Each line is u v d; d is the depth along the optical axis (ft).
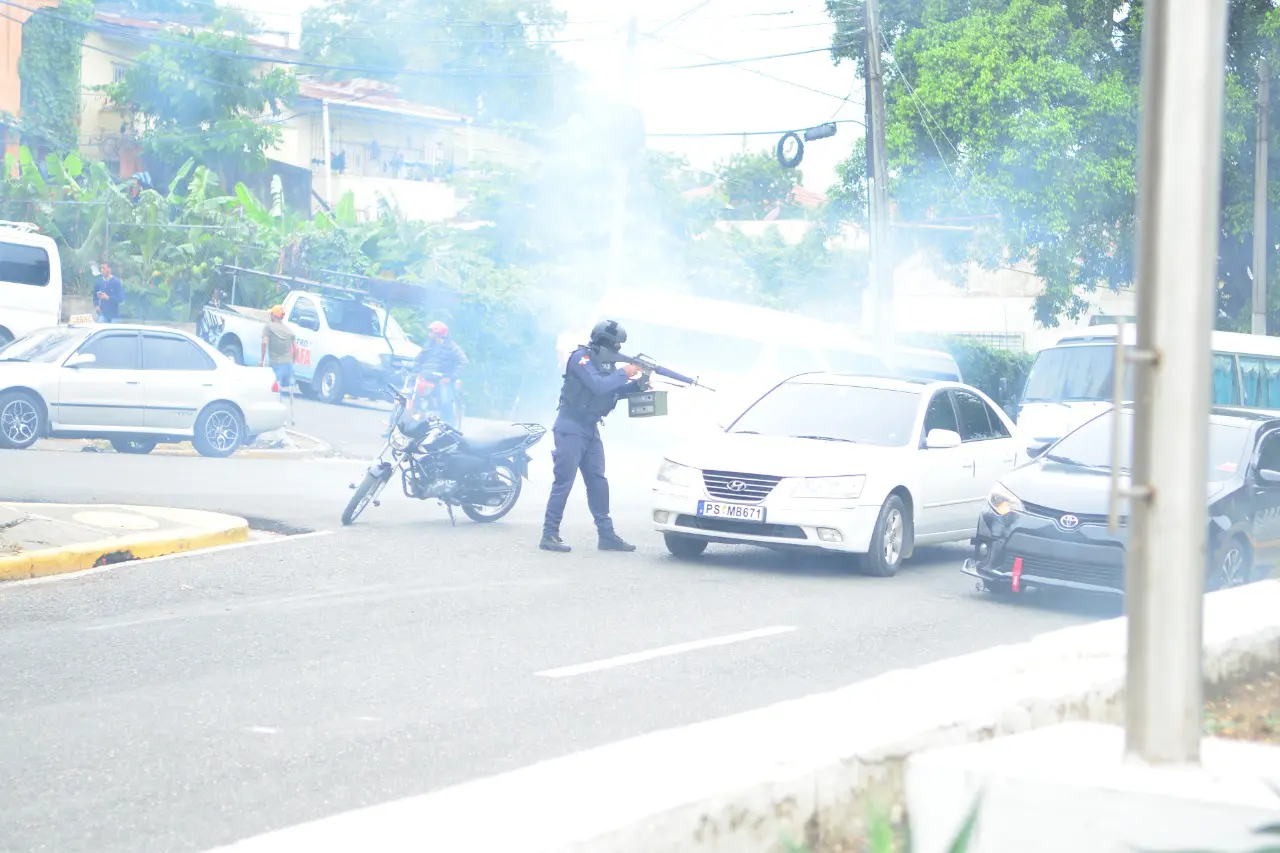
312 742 22.38
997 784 14.20
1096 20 118.01
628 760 14.12
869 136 96.53
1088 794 13.80
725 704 25.66
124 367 68.39
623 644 31.01
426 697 25.61
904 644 32.48
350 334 108.27
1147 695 14.38
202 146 151.33
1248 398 76.13
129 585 36.37
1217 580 38.04
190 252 121.80
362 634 31.30
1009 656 19.94
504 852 11.30
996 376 137.90
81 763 20.99
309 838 11.66
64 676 26.73
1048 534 37.78
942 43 120.98
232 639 30.37
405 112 184.65
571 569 41.37
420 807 12.53
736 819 13.17
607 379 44.83
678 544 44.78
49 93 145.18
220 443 70.74
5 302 85.76
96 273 119.34
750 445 44.24
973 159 116.98
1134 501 14.49
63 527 42.14
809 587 40.32
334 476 62.90
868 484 42.55
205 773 20.57
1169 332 14.33
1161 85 14.38
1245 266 124.88
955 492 46.50
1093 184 114.11
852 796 14.47
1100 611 38.50
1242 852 12.76
